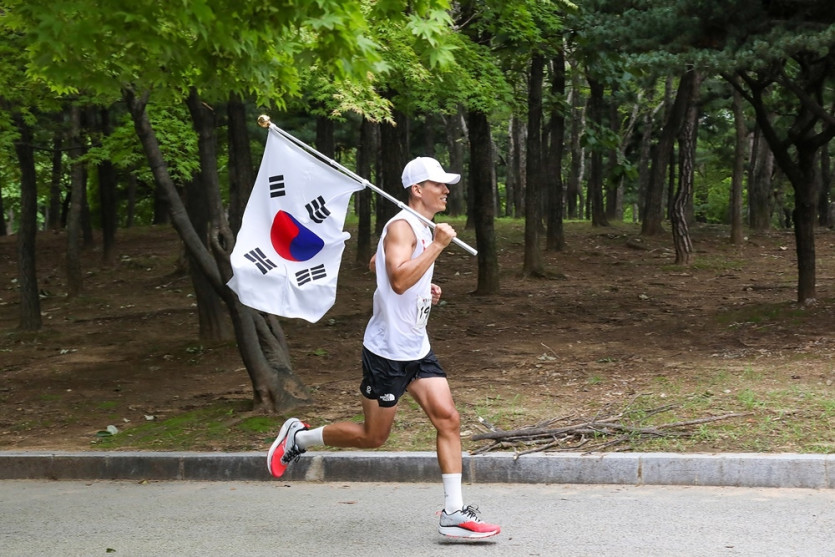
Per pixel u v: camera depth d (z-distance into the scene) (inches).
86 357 593.9
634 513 238.5
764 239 1138.0
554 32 738.2
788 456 269.1
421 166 214.4
